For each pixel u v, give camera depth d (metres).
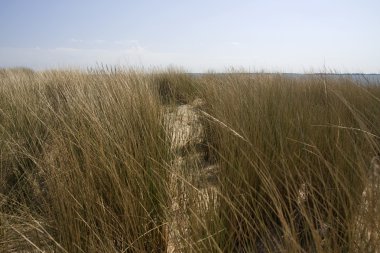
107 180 1.59
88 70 4.47
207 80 5.61
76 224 1.35
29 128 2.66
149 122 2.16
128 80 3.44
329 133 2.12
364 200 1.18
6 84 4.32
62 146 1.89
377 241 0.99
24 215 1.64
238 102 2.59
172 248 1.37
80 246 1.28
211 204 1.37
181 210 1.37
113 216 1.36
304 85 4.20
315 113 2.47
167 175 1.68
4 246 1.40
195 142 2.48
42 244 1.39
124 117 2.08
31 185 1.92
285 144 1.91
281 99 2.76
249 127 2.12
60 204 1.43
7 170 2.15
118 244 1.35
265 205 1.57
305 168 1.76
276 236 1.40
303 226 1.39
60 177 1.58
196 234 1.21
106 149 1.74
